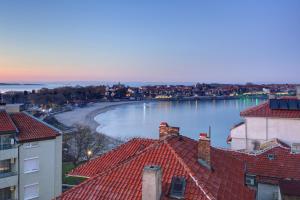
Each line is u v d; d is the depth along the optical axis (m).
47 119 181.00
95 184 19.86
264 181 33.03
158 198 17.14
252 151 41.41
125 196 18.27
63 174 61.44
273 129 44.19
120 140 133.25
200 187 17.83
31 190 43.09
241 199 19.81
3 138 41.16
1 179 40.00
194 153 22.69
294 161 34.78
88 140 86.19
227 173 22.80
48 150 45.03
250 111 46.31
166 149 21.34
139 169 20.08
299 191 27.50
